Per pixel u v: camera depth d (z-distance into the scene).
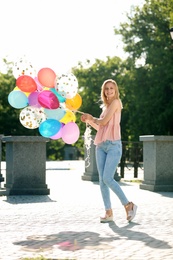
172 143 14.03
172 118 40.31
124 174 21.78
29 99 8.15
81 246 6.11
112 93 8.10
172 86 38.78
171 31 11.41
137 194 12.89
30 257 5.46
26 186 12.80
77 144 65.56
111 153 8.01
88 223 7.96
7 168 13.28
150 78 41.31
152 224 7.81
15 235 6.89
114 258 5.44
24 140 12.72
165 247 6.02
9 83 62.59
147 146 14.41
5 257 5.52
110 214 8.09
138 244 6.21
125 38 43.78
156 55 39.91
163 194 12.91
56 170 24.84
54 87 8.06
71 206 10.24
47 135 8.11
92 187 14.92
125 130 51.75
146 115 41.25
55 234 6.96
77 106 8.30
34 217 8.65
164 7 42.72
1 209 9.80
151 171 14.14
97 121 7.98
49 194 12.84
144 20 43.47
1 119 61.56
